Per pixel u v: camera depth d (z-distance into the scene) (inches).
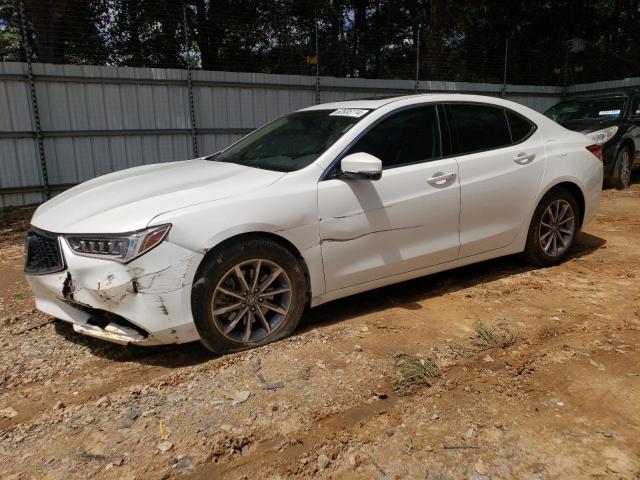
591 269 201.6
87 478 93.5
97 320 134.7
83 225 127.7
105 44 482.9
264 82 462.9
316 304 148.0
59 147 385.4
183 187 139.6
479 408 112.1
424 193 159.3
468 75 680.4
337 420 108.9
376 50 631.8
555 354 134.6
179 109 429.4
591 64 721.0
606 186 391.9
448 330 149.5
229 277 132.2
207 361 133.3
